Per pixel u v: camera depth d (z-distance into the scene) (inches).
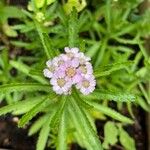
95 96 3.8
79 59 3.7
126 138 5.1
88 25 5.0
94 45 4.7
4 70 4.9
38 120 4.9
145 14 5.2
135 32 5.3
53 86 3.6
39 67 4.1
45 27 5.0
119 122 5.3
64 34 4.7
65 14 4.8
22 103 4.0
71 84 3.6
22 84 3.8
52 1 4.5
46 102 3.8
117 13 5.0
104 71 3.8
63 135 3.9
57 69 3.6
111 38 5.2
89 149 4.0
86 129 3.8
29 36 5.1
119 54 4.8
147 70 4.9
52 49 3.8
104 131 5.2
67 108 3.8
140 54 5.0
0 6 5.1
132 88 5.0
